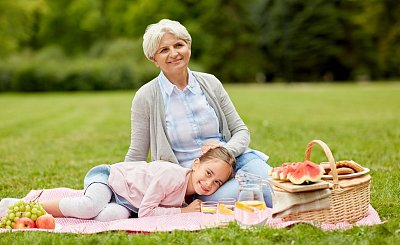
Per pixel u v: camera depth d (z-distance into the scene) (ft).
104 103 74.90
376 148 27.40
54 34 159.33
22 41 156.46
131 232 12.75
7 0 122.52
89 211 14.30
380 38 144.36
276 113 54.08
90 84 112.47
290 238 11.75
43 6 135.74
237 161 15.71
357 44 141.18
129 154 16.19
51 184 20.57
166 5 147.02
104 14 159.22
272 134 34.81
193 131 15.75
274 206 13.28
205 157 14.80
